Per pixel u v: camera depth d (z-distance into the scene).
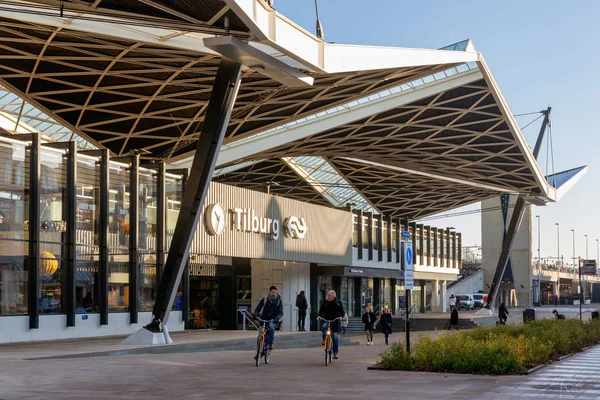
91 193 30.27
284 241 47.44
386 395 12.45
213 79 37.22
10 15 25.03
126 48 31.30
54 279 28.22
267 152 55.69
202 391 12.88
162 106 41.28
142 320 33.03
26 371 16.09
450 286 100.94
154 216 34.41
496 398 12.19
